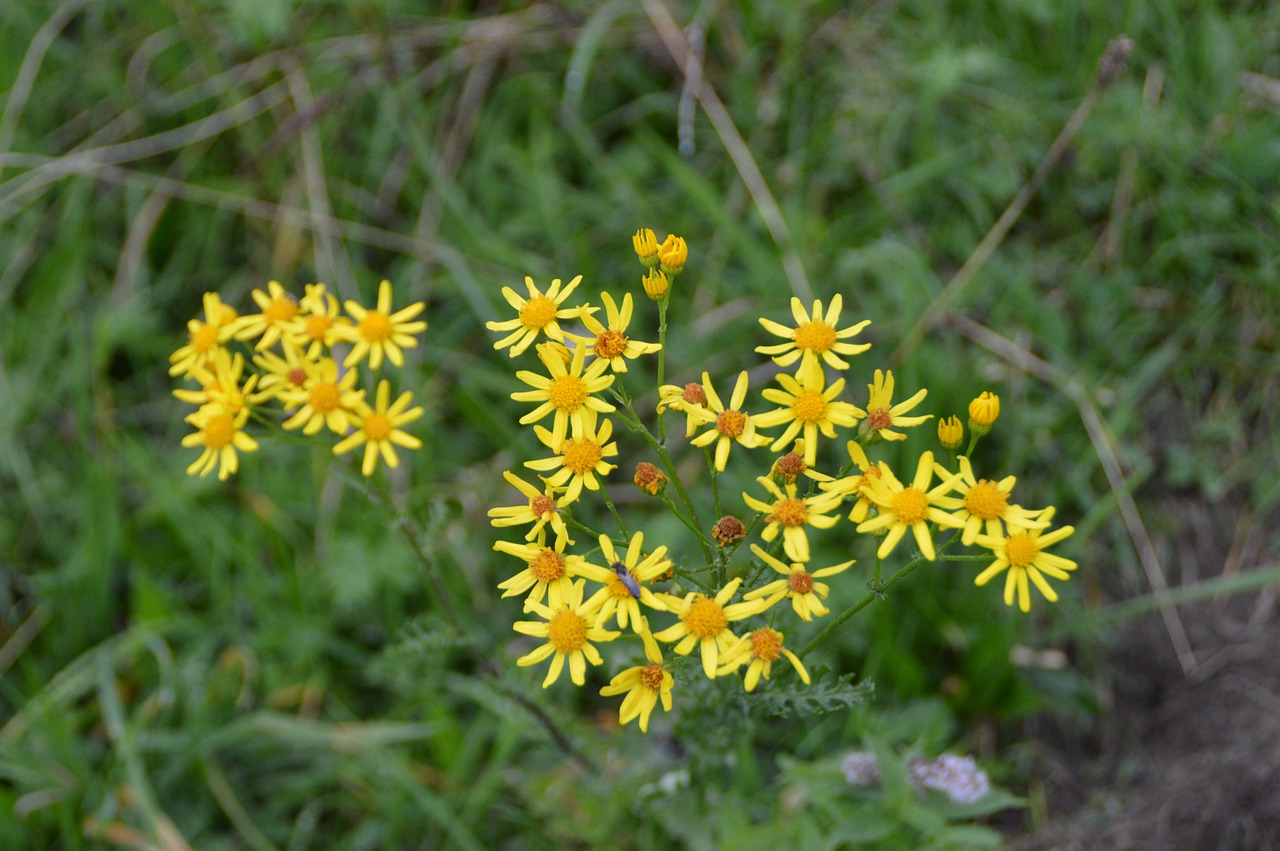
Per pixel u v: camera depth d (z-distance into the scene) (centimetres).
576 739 71
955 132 81
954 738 74
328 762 75
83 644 77
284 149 86
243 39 85
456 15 89
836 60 83
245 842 74
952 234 80
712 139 84
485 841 73
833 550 74
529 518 62
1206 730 73
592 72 86
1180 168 78
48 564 79
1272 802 69
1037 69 81
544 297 64
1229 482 76
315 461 78
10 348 81
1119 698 74
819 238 80
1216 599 75
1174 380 78
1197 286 78
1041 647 75
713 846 70
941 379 76
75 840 73
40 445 81
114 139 86
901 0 84
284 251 83
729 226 79
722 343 79
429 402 79
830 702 64
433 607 77
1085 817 72
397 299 81
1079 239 79
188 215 86
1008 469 76
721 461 62
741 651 61
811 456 62
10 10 89
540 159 82
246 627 78
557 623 62
